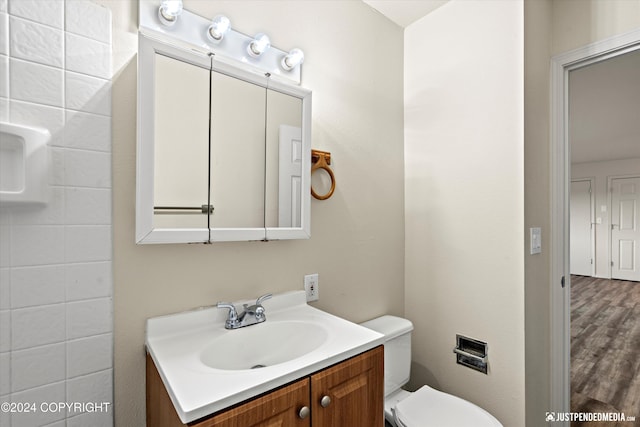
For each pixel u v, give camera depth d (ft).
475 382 4.96
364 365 3.05
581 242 19.15
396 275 5.85
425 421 4.00
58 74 2.73
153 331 3.17
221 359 3.15
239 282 3.85
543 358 4.93
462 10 5.15
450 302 5.32
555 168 5.07
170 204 3.17
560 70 5.05
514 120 4.52
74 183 2.80
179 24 3.31
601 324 11.02
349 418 2.91
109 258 2.98
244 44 3.80
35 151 2.53
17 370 2.56
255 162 3.80
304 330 3.62
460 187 5.17
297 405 2.53
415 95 5.86
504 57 4.63
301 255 4.45
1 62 2.49
